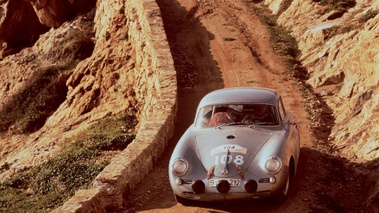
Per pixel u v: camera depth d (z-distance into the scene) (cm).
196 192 1207
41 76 4319
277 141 1258
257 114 1345
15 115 4053
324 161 1538
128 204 1320
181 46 2903
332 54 2414
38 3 4834
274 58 2666
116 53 3359
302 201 1287
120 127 2556
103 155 2056
